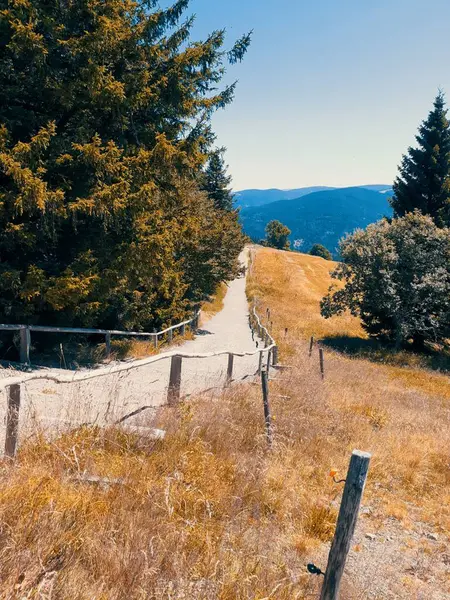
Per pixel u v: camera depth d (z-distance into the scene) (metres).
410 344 34.06
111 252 13.44
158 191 14.63
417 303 29.56
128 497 4.38
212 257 26.33
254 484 5.56
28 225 11.43
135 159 12.87
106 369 6.06
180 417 6.70
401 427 11.16
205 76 15.57
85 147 11.44
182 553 3.80
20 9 10.98
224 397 8.55
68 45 11.88
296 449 7.57
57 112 13.05
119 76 13.99
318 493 6.29
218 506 4.87
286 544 4.80
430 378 22.52
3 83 12.12
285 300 48.97
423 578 4.97
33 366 11.23
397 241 30.39
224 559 3.85
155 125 15.20
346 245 31.94
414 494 7.45
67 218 12.16
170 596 3.19
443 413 13.88
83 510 3.94
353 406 12.19
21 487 3.95
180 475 5.28
